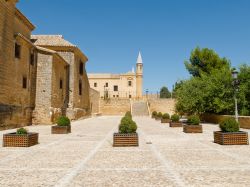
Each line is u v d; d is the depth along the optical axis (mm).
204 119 35219
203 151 11469
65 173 7602
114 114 66312
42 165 8680
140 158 9891
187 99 30109
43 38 40781
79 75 43250
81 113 43812
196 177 7082
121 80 89812
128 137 13102
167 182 6605
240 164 8742
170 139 16016
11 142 12852
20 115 26062
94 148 12477
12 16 24297
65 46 38719
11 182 6672
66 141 15156
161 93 108875
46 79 30484
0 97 21906
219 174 7402
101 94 89125
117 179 6930
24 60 27156
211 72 36562
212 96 29641
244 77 29109
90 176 7258
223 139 13359
